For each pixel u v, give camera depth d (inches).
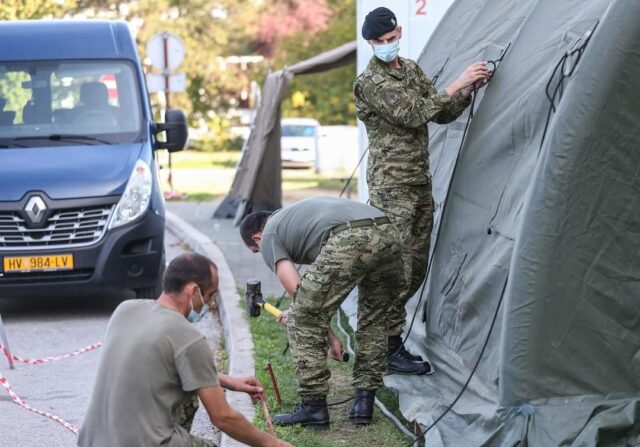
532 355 387.2
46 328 725.3
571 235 388.5
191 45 3139.8
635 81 385.1
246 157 1343.5
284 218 432.1
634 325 391.5
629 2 383.2
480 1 577.6
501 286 437.7
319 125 2300.7
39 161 761.0
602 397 388.8
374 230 422.3
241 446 424.5
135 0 3127.5
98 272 738.8
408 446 414.3
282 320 445.1
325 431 439.8
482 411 405.4
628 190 389.1
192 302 309.9
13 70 817.5
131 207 746.8
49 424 495.8
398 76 478.6
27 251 729.6
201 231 1213.1
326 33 2422.5
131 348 295.9
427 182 489.4
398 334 504.1
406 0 738.8
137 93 823.1
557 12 466.9
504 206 452.8
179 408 303.6
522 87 460.4
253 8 3198.8
